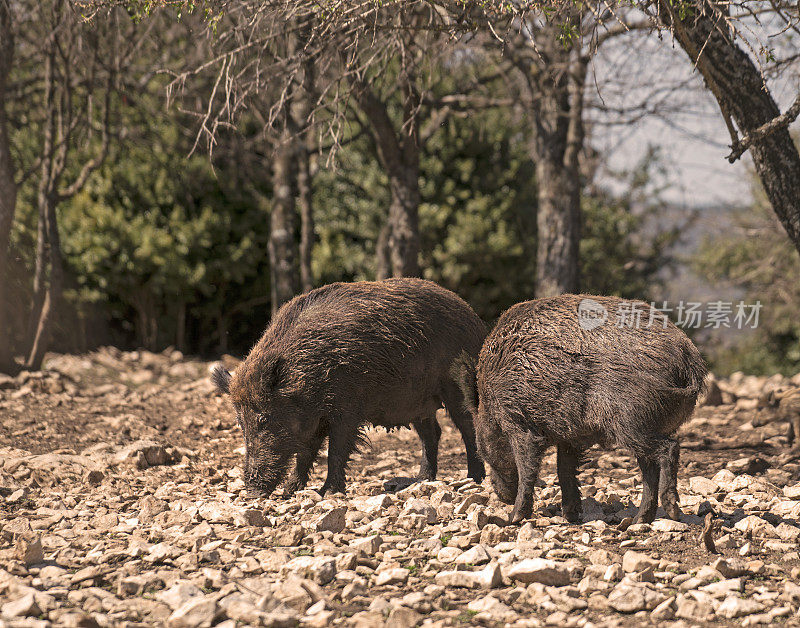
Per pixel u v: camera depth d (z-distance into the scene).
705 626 9.63
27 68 42.75
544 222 37.91
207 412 28.50
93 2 21.42
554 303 14.20
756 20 17.27
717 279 64.38
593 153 44.12
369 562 11.85
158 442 23.11
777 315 61.12
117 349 46.25
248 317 53.66
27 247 43.16
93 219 43.50
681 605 10.04
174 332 49.16
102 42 33.69
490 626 9.62
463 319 17.86
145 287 46.12
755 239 61.94
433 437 19.27
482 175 52.06
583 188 57.47
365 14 18.81
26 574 11.49
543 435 13.96
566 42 17.11
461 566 11.66
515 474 14.95
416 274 35.75
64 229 43.50
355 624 9.52
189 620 9.49
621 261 58.72
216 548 12.61
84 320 45.66
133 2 20.25
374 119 33.47
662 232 62.03
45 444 22.62
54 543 13.01
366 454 23.27
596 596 10.41
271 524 14.30
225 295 51.41
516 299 51.50
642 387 12.92
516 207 51.56
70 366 35.91
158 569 11.73
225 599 10.15
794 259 58.75
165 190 45.97
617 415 13.04
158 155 46.53
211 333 52.69
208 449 23.22
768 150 20.56
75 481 18.75
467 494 15.99
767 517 14.42
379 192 50.22
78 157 44.84
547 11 16.81
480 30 22.22
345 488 17.16
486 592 10.72
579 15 17.86
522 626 9.48
